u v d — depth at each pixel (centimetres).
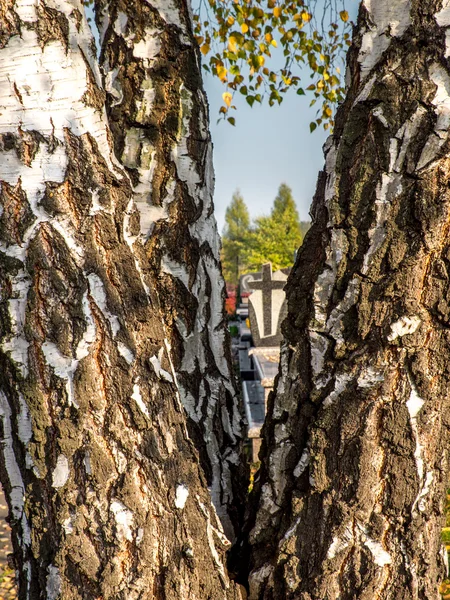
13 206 126
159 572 139
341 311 139
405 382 132
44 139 125
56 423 131
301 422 150
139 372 137
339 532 139
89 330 130
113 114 182
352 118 134
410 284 129
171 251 189
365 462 136
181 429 148
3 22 121
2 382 135
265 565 158
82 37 131
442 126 122
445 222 125
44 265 127
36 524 136
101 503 133
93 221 130
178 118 184
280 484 155
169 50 181
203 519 148
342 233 137
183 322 194
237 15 422
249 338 1084
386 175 129
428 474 136
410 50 125
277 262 2203
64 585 134
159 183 186
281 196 3164
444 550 146
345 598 141
